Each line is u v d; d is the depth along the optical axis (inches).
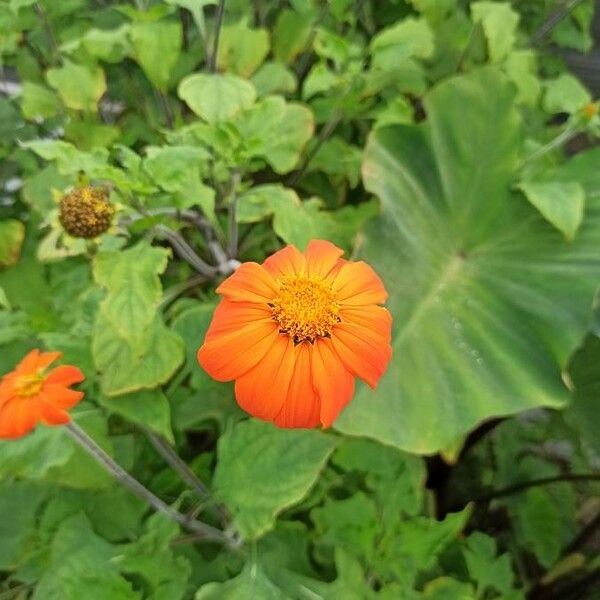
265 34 14.8
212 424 13.9
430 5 16.1
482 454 20.5
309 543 12.9
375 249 13.7
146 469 13.3
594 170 14.6
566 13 18.5
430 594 11.9
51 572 10.6
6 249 14.5
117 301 10.0
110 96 17.6
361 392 12.5
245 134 11.9
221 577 12.0
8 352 12.4
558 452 22.6
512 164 14.7
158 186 10.5
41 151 9.9
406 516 13.4
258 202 13.1
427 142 15.1
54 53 16.5
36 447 10.5
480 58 18.1
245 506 10.7
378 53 14.4
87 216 10.0
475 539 13.3
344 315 8.2
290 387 7.7
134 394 10.7
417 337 13.2
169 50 12.9
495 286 13.9
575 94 15.7
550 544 17.3
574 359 16.7
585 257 13.3
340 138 17.0
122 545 11.0
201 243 15.3
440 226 15.0
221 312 8.0
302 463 10.9
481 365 12.9
